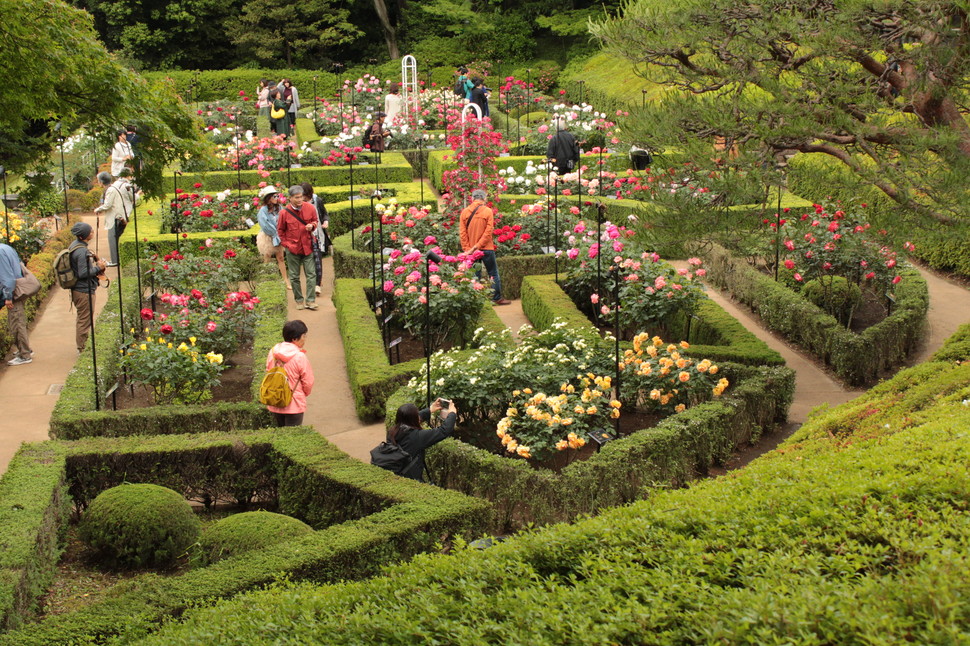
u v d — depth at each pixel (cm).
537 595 344
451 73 3791
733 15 810
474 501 587
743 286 1240
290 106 2623
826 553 347
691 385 797
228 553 550
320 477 639
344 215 1666
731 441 782
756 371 866
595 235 1227
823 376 995
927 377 763
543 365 791
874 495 386
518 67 3884
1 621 458
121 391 945
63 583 577
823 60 817
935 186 754
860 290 1153
